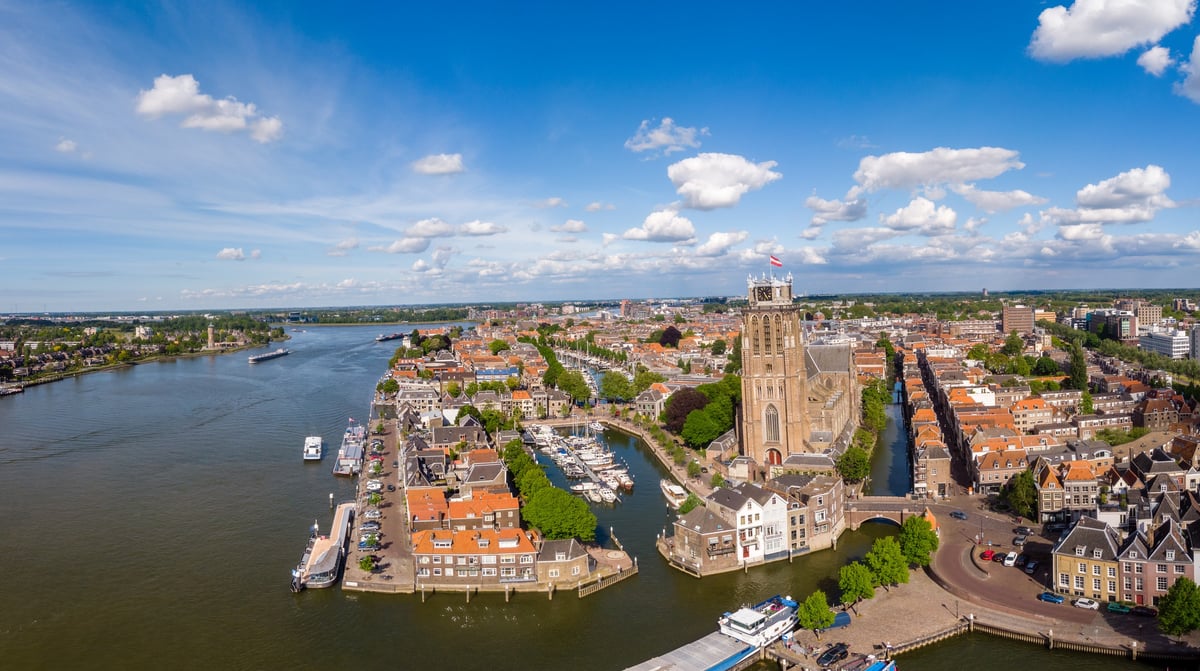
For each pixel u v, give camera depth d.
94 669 149.25
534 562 179.00
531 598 175.75
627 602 173.38
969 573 174.38
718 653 146.88
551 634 159.38
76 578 189.62
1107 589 157.25
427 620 166.62
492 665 148.00
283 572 192.25
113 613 171.50
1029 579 170.38
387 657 151.88
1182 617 135.88
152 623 166.88
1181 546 151.50
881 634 150.62
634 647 153.38
